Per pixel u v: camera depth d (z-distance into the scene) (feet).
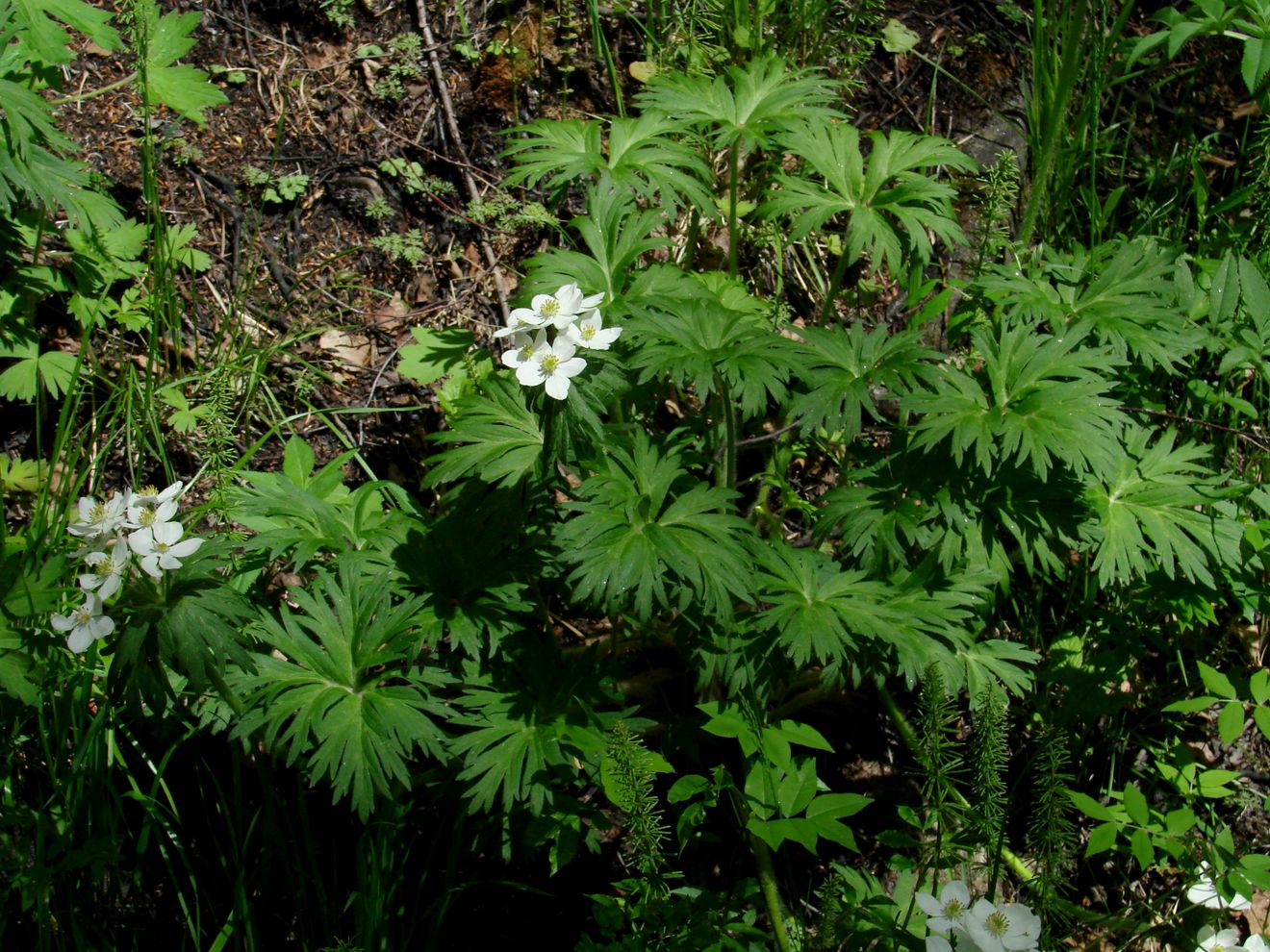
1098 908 2.99
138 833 2.77
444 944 2.77
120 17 3.21
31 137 2.88
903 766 3.06
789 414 2.51
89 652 2.64
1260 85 3.32
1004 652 2.67
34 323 3.16
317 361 3.37
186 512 3.09
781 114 2.89
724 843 2.88
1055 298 2.87
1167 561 2.64
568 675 2.52
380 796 2.56
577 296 2.32
